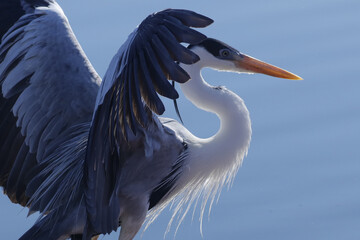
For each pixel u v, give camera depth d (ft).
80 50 31.35
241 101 33.27
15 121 31.24
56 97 30.53
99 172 26.11
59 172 30.32
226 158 33.01
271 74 34.76
